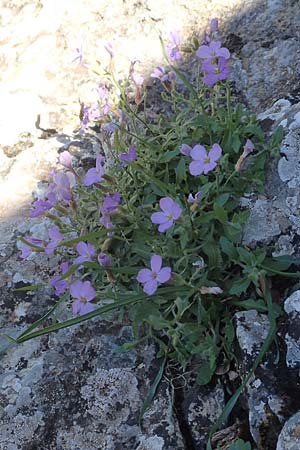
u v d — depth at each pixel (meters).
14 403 0.34
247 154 0.34
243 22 0.46
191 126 0.38
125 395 0.33
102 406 0.33
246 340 0.31
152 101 0.45
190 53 0.44
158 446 0.31
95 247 0.34
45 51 0.48
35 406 0.33
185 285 0.33
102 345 0.35
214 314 0.33
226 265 0.34
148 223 0.36
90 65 0.44
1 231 0.40
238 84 0.44
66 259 0.38
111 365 0.34
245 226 0.35
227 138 0.36
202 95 0.41
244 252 0.32
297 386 0.29
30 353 0.35
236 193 0.36
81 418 0.33
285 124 0.37
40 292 0.38
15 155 0.44
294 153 0.36
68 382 0.34
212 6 0.47
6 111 0.46
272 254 0.34
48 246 0.35
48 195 0.36
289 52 0.43
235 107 0.41
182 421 0.32
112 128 0.39
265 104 0.42
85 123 0.41
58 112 0.46
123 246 0.36
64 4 0.50
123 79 0.46
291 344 0.30
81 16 0.49
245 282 0.32
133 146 0.37
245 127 0.36
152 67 0.46
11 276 0.38
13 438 0.33
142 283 0.34
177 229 0.34
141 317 0.33
